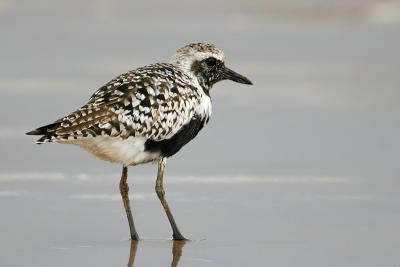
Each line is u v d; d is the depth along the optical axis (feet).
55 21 103.71
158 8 112.16
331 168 51.65
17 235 39.22
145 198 46.01
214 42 93.15
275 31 99.35
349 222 41.34
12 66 81.46
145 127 38.34
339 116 64.85
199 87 41.68
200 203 44.91
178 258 36.17
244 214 42.93
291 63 84.17
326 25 102.47
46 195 46.09
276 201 45.16
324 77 78.28
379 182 48.62
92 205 44.57
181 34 97.04
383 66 82.69
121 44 91.81
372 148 56.29
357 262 35.24
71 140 36.76
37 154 54.65
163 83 39.27
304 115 65.10
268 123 62.85
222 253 36.86
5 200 45.03
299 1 112.37
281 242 38.34
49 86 73.56
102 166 52.39
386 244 37.78
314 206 44.16
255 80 77.15
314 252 36.76
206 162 53.11
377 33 97.86
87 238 39.09
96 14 108.58
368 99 70.28
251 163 52.85
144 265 35.14
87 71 79.25
